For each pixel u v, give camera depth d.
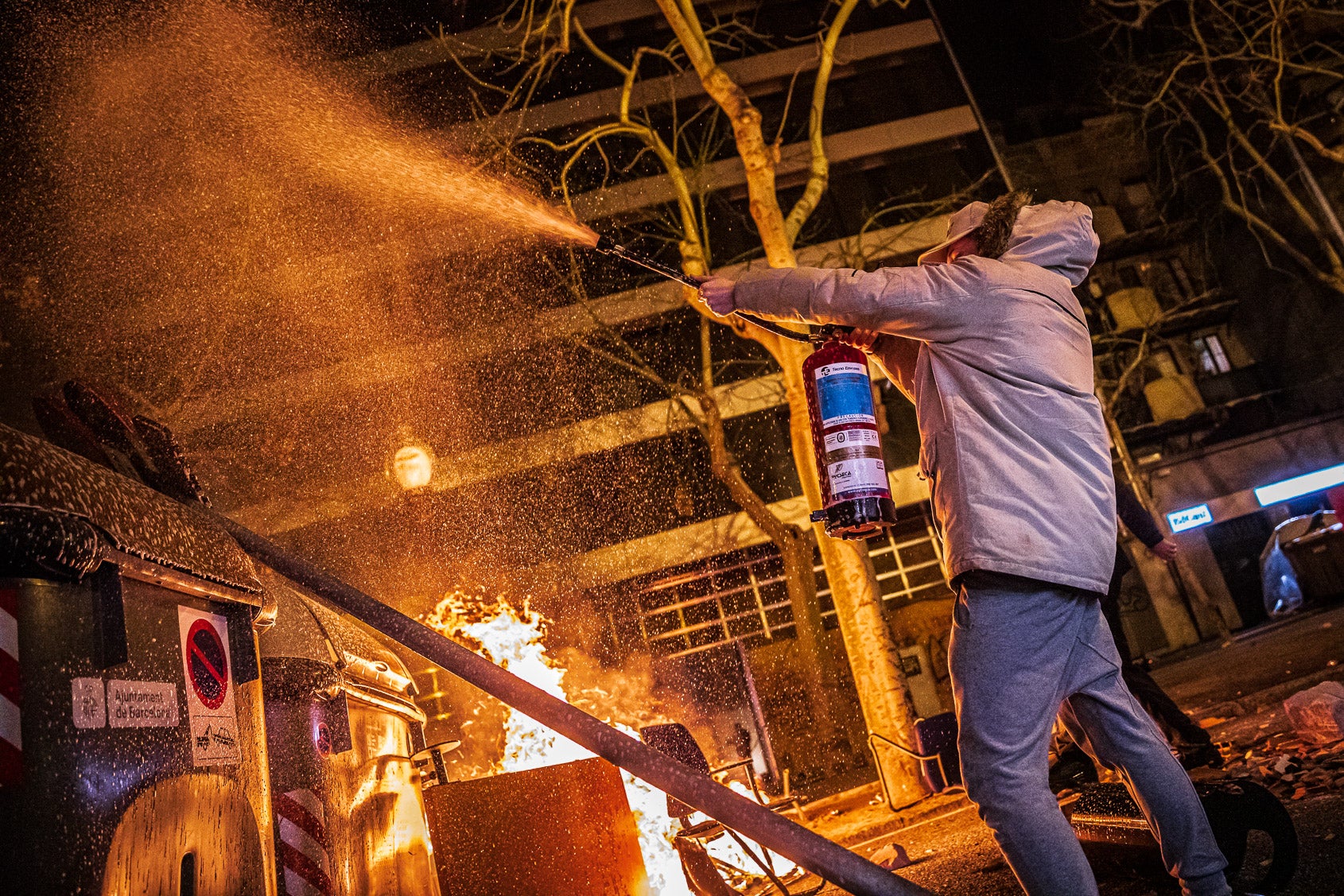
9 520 1.28
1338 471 26.05
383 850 2.92
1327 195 25.16
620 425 20.06
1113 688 2.21
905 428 20.56
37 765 1.28
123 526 1.57
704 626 19.14
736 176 21.39
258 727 2.03
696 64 11.02
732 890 3.87
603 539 19.34
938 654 19.11
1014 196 2.49
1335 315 25.72
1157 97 22.97
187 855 1.63
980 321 2.18
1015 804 2.00
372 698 3.02
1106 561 2.13
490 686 2.19
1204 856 2.18
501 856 2.79
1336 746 4.36
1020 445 2.11
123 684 1.53
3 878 1.19
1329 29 23.94
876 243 22.33
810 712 18.20
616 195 20.91
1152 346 27.36
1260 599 25.88
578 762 2.96
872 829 7.25
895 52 23.75
